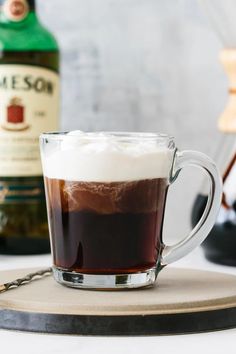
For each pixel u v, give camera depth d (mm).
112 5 960
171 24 963
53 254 600
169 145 593
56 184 583
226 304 554
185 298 549
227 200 764
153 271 595
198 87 970
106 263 574
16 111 838
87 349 503
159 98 968
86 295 558
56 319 529
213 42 964
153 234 588
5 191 846
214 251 786
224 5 825
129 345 511
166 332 531
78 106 967
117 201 570
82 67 963
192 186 976
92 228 573
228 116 790
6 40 835
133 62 963
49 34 865
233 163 768
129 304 530
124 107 967
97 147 567
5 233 859
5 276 625
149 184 579
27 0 849
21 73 835
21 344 514
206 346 512
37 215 861
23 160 844
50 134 591
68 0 958
